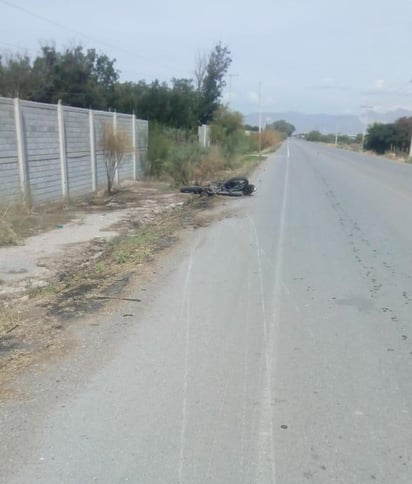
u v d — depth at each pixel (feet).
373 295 19.15
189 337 14.89
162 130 82.43
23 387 11.78
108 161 57.06
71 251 27.17
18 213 35.09
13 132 37.14
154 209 44.29
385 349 14.23
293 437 9.95
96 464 9.03
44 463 9.04
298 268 23.04
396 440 9.89
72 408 10.87
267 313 17.06
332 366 13.12
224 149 103.35
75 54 106.32
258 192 55.93
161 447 9.55
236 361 13.33
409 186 64.08
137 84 111.55
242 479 8.70
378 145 240.94
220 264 23.67
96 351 13.84
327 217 38.06
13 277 21.91
